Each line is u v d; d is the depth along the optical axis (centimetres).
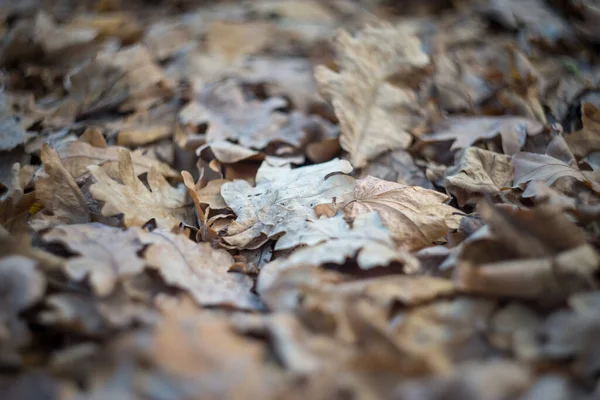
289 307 36
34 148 51
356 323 34
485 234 38
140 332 34
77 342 35
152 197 46
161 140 54
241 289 39
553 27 67
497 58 64
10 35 65
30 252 38
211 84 60
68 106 56
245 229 44
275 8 83
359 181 45
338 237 40
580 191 44
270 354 34
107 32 70
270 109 56
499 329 35
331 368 33
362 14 82
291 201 44
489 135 50
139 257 38
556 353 33
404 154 50
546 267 35
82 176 47
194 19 78
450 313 36
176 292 38
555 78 58
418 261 39
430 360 33
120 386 32
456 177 46
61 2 83
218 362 33
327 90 51
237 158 49
